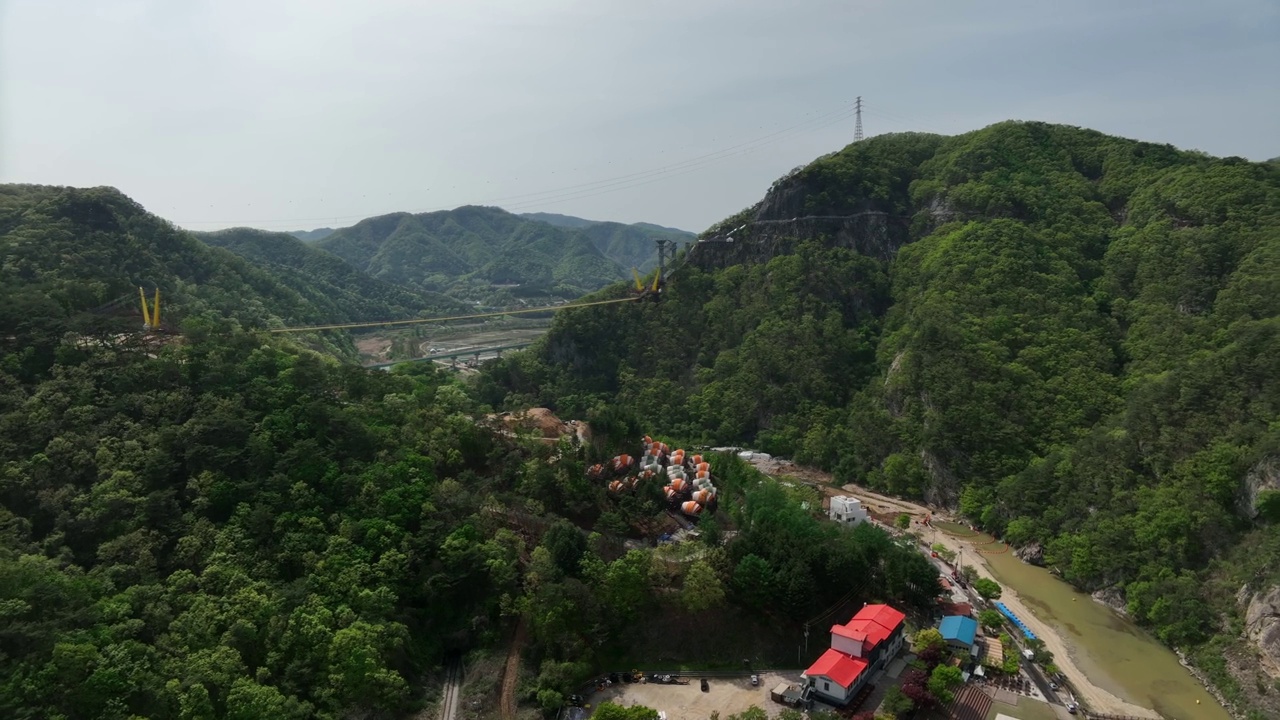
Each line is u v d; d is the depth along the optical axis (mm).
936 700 95125
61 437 106750
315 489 114750
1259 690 96812
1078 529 139250
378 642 94375
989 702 98125
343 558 103812
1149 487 133500
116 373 121750
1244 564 111562
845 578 113312
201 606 91188
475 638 107438
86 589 86938
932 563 139125
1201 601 113688
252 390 128375
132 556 95500
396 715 91875
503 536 116000
